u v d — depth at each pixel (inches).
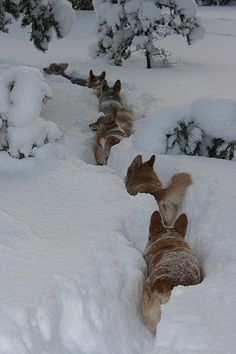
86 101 464.1
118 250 219.6
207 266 220.5
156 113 347.9
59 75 561.0
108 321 189.6
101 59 650.8
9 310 172.2
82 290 190.5
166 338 168.9
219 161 322.0
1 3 522.3
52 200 263.4
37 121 315.9
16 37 836.6
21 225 232.4
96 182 287.4
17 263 201.2
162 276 198.8
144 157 331.0
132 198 271.0
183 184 278.5
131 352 185.6
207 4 1349.7
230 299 182.7
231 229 237.6
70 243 221.0
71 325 182.5
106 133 370.0
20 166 301.9
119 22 619.5
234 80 542.6
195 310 177.2
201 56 700.0
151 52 621.0
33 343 165.8
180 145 339.6
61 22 565.6
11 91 303.7
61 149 321.1
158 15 611.8
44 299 179.8
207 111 331.6
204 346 160.1
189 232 268.2
